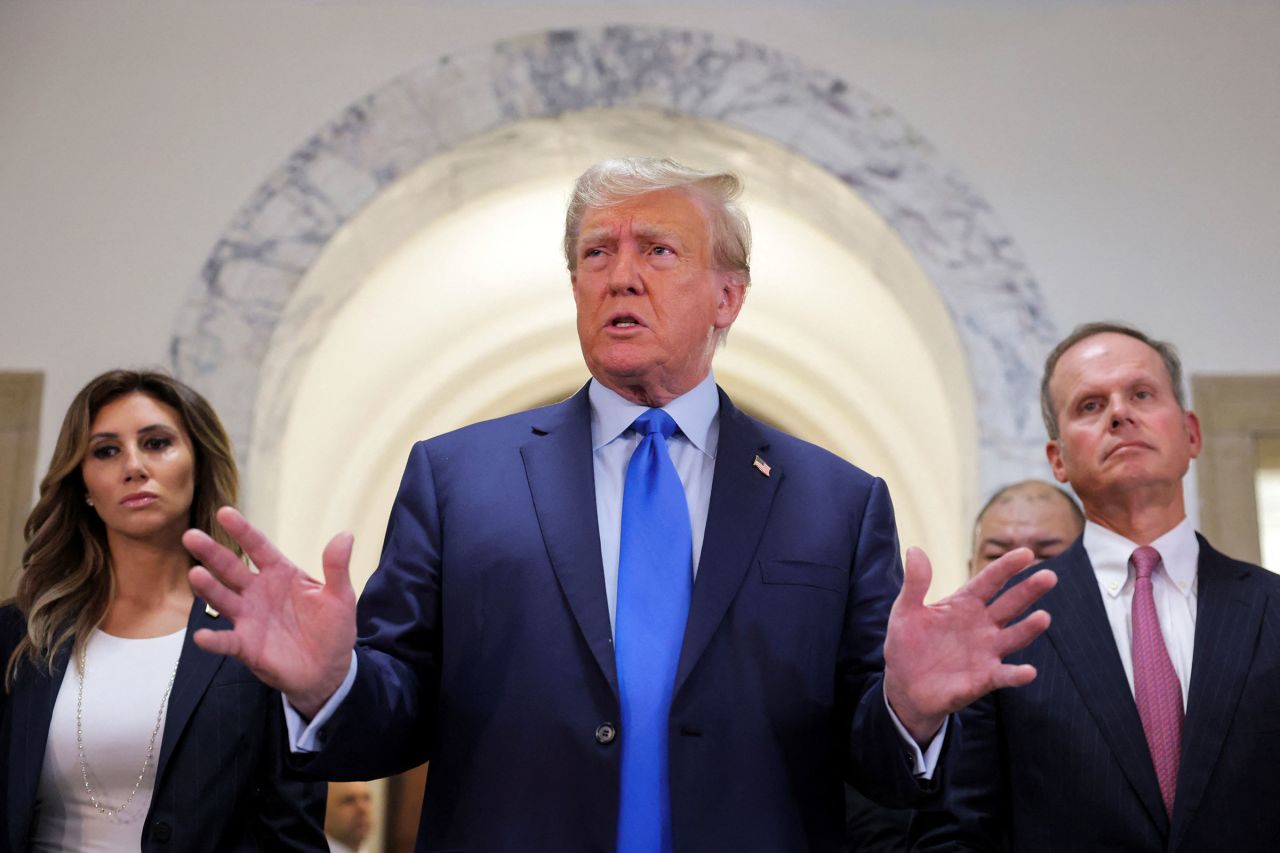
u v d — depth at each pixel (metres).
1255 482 4.87
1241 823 2.41
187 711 2.63
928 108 5.17
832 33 5.23
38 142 5.09
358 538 7.80
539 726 2.06
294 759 1.97
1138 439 2.72
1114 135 5.13
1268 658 2.52
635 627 2.12
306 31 5.22
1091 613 2.65
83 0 5.21
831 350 7.81
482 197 5.57
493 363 8.09
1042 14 5.22
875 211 5.09
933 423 6.91
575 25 5.23
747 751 2.06
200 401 2.99
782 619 2.14
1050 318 5.00
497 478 2.27
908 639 1.94
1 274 4.99
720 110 5.16
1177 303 5.02
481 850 2.02
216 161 5.12
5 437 4.87
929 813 2.60
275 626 1.91
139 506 2.82
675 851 1.99
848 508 2.27
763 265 7.27
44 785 2.65
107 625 2.83
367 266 5.50
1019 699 2.58
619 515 2.25
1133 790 2.46
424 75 5.20
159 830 2.57
